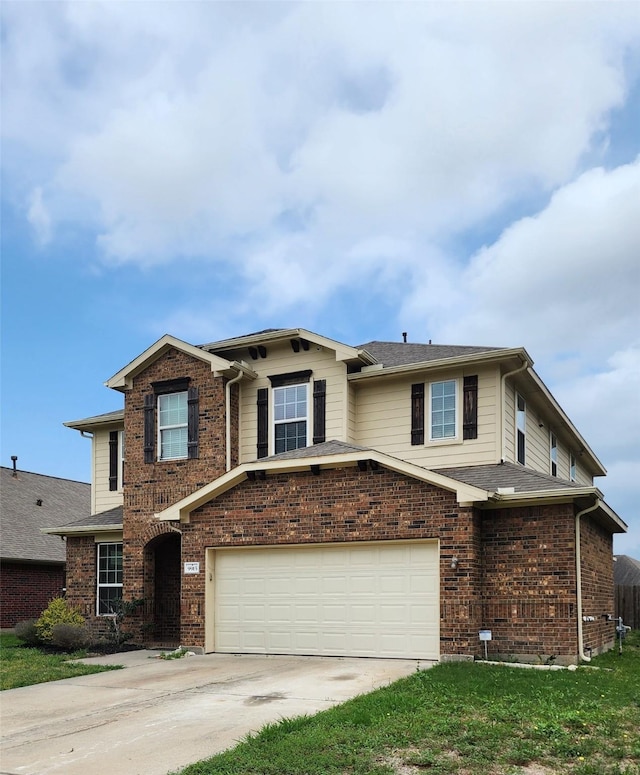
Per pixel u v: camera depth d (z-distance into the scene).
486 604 13.65
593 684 10.58
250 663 13.89
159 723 9.18
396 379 18.03
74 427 22.77
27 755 8.03
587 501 13.74
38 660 15.51
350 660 13.81
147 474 19.16
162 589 19.14
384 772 6.62
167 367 19.41
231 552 15.84
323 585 14.78
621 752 7.12
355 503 14.54
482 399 16.94
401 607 13.95
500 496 13.52
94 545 20.55
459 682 10.58
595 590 15.61
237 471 15.55
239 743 7.84
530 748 7.21
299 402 18.66
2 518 28.08
